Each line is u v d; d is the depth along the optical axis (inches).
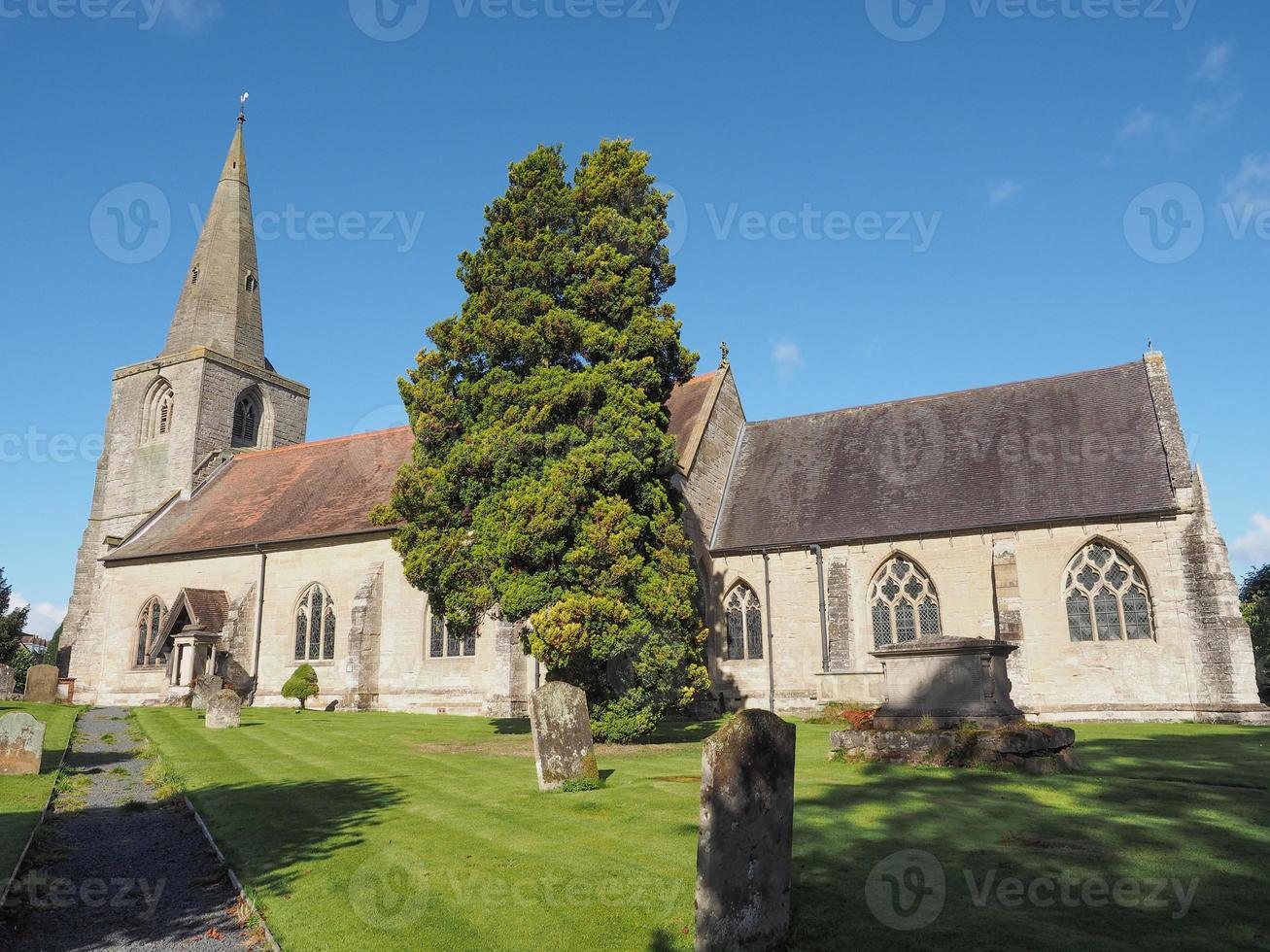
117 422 1987.0
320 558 1483.8
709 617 1327.5
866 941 285.1
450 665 1318.9
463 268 978.7
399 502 901.8
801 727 991.6
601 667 842.8
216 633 1502.2
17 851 449.7
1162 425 1157.7
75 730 1051.9
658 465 887.7
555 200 932.6
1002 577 1131.9
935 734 607.8
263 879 387.2
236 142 2130.9
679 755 747.4
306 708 1403.8
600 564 812.0
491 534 843.4
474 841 433.7
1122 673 1080.8
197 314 1987.0
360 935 314.2
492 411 893.2
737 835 288.2
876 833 410.9
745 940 280.8
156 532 1738.4
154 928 346.0
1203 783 527.8
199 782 643.5
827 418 1509.6
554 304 904.9
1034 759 572.7
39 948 325.7
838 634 1227.9
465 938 305.9
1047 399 1325.0
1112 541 1111.0
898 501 1274.6
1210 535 1068.5
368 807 531.8
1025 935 284.7
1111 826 415.8
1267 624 2297.0
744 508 1400.1
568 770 568.7
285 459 1815.9
